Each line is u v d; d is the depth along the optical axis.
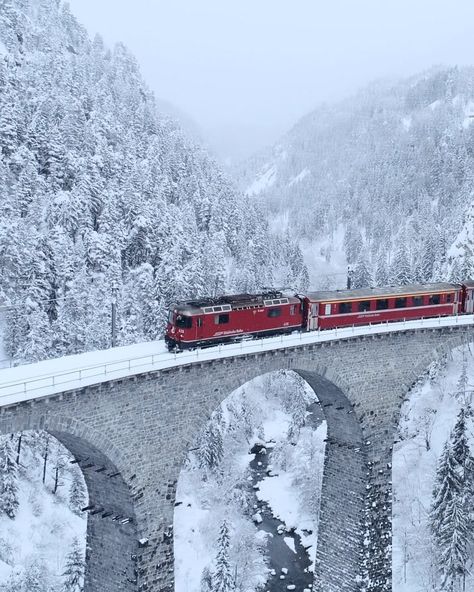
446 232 144.50
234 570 58.00
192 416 41.25
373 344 51.44
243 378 43.94
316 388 53.16
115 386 36.66
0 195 95.56
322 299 53.06
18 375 36.88
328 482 56.38
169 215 113.56
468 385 76.06
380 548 54.44
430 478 67.69
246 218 151.50
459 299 60.88
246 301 49.00
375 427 53.00
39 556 59.09
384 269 141.75
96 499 40.91
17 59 141.88
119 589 40.47
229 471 77.62
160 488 39.94
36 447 68.94
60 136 112.44
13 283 82.19
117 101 164.38
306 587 58.34
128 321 76.12
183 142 173.00
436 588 56.41
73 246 93.44
